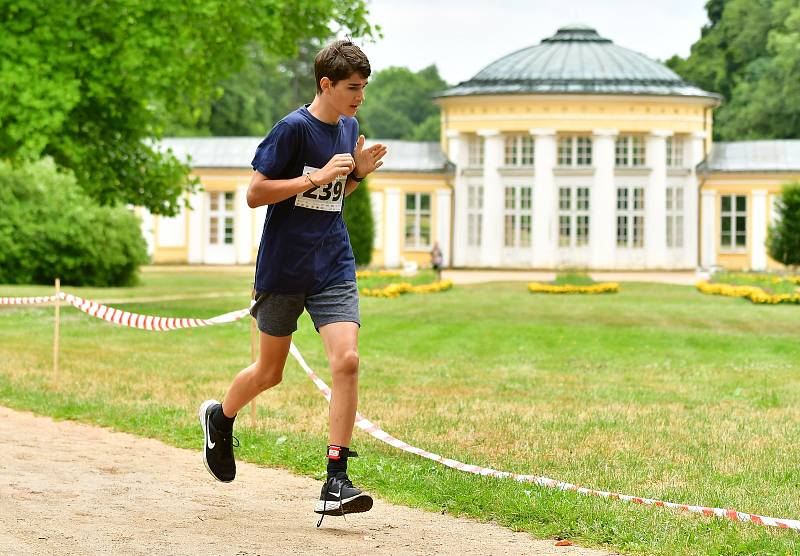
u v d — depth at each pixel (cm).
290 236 673
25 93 2525
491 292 4141
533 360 1906
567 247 5984
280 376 718
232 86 8662
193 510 736
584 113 5934
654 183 5981
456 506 763
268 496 802
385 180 6238
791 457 1012
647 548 664
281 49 3103
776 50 8038
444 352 2031
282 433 1084
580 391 1480
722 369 1786
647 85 5991
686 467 955
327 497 666
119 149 3172
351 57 661
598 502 780
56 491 784
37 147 2508
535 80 6009
